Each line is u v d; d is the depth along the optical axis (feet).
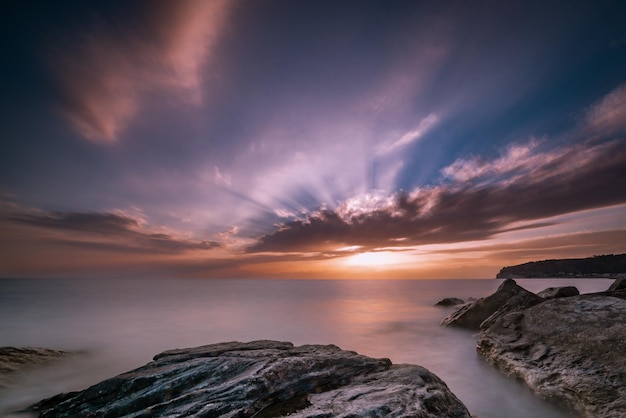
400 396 21.84
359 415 19.40
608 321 35.88
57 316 102.63
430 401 21.99
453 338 63.87
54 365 45.96
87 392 25.26
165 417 20.89
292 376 25.35
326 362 27.89
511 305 59.06
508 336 43.39
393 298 181.88
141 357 54.75
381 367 28.66
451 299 130.41
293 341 67.36
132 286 365.81
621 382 26.84
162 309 123.13
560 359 33.58
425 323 86.28
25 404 32.73
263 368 25.95
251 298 184.44
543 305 44.93
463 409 23.26
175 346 63.00
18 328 82.12
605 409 25.30
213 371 26.22
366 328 80.59
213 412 21.04
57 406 24.61
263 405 22.26
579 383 28.73
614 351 30.68
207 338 70.64
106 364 50.24
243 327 83.41
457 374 42.83
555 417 29.68
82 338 70.23
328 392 24.20
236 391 22.99
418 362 49.29
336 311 116.88
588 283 324.60
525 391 33.94
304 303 149.38
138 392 24.39
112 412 22.89
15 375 40.29
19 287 307.78
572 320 38.96
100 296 189.88
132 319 97.04
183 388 24.47
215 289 310.04
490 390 36.99
